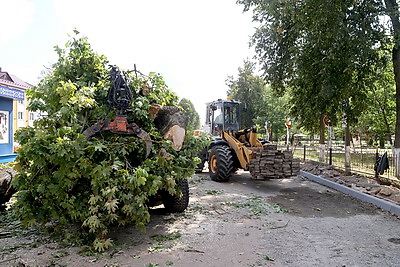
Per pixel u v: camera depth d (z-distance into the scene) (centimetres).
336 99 1135
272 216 605
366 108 1218
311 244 457
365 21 967
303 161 1548
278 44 1331
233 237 480
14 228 500
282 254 418
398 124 1057
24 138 439
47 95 484
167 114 504
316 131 1559
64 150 384
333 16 962
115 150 441
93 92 487
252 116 2950
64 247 428
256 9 1338
